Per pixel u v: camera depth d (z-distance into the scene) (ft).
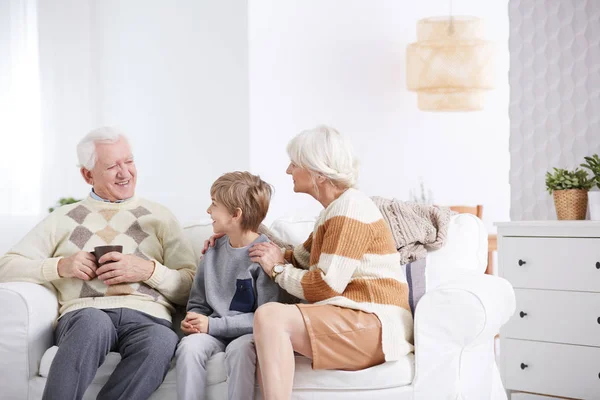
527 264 10.55
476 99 17.44
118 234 8.68
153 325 7.89
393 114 18.67
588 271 10.02
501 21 20.03
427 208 9.04
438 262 8.73
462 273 8.61
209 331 7.88
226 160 15.85
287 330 7.20
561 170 10.81
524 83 12.05
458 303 7.39
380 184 18.38
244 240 8.33
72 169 17.29
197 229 9.44
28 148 16.38
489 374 8.17
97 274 8.11
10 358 7.76
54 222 8.66
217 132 16.01
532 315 10.51
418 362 7.45
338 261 7.47
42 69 16.74
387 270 7.76
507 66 19.98
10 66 16.12
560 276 10.26
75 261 8.11
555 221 10.23
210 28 16.16
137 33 17.31
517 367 10.64
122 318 8.05
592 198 10.39
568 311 10.20
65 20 17.25
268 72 16.01
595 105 11.35
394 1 18.75
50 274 8.18
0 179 15.88
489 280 8.11
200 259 8.67
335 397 7.32
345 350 7.27
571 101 11.59
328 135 7.97
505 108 20.01
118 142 8.77
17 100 16.22
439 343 7.47
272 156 16.14
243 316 7.95
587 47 11.41
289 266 7.86
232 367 7.34
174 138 16.75
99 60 17.94
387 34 18.61
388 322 7.45
